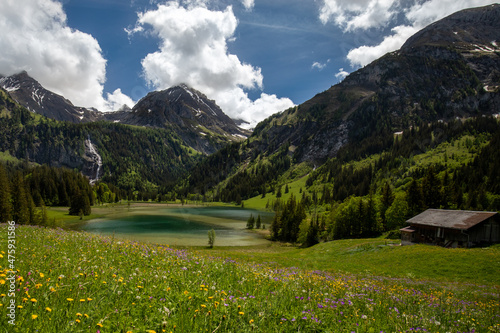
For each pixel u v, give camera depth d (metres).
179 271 7.93
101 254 9.26
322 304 6.59
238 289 7.14
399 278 25.33
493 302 15.80
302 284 9.20
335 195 189.88
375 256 40.84
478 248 40.09
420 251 37.94
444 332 6.44
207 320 4.56
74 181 174.38
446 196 77.12
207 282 7.13
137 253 10.55
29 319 3.75
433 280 25.81
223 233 100.38
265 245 82.94
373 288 12.40
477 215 46.31
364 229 80.25
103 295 5.07
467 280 26.45
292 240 92.06
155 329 4.05
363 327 5.47
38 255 7.87
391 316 6.80
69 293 4.88
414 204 75.12
